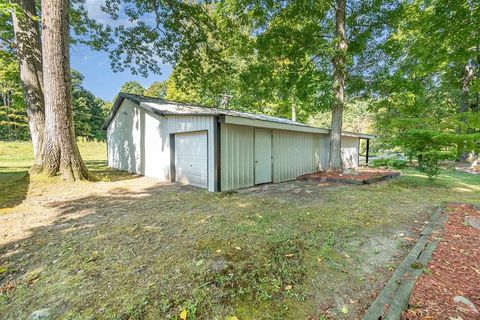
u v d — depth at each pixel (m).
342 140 13.26
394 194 6.00
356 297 1.91
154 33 10.38
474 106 11.88
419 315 1.60
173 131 7.94
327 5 9.18
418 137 7.17
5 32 8.28
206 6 10.32
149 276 2.20
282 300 1.88
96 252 2.70
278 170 8.55
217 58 11.54
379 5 8.64
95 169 11.46
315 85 8.73
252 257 2.57
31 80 7.68
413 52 9.70
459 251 2.54
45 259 2.55
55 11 6.47
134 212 4.36
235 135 6.89
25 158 14.70
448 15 7.36
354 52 9.34
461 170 11.27
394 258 2.56
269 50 9.89
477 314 1.59
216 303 1.84
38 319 1.68
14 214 4.18
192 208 4.66
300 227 3.54
